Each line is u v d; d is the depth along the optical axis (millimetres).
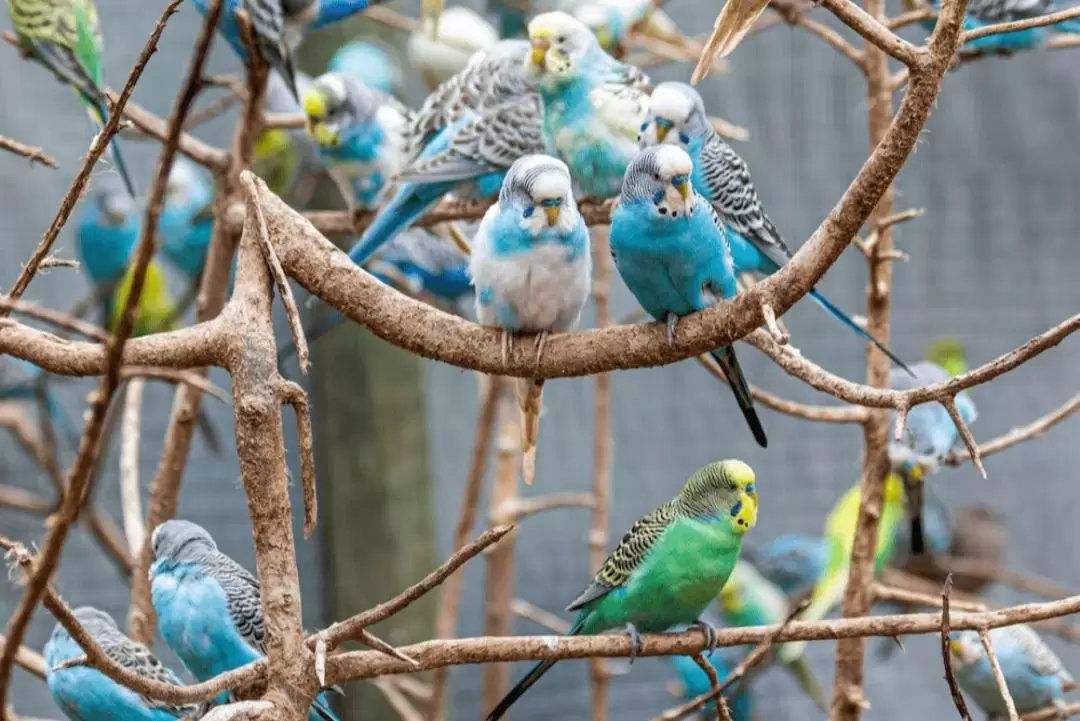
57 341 4184
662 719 5441
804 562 9758
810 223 10445
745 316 4035
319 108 7172
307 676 3721
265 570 3783
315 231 4301
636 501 10531
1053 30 7180
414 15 10242
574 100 6250
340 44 9484
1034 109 11016
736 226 6480
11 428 8758
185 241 9656
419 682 9461
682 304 4883
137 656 5879
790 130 10469
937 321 10781
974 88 10922
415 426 9695
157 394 10438
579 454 10531
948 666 3871
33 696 9781
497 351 4328
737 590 9195
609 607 5695
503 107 6867
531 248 4699
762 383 10648
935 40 3479
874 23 3518
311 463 3855
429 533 9742
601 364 4320
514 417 8680
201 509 10047
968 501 11000
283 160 9172
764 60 10469
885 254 6098
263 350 3930
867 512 6191
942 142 10883
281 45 6289
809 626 4434
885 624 4297
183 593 6016
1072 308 10953
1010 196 10953
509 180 4789
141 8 10016
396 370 9625
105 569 10109
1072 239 10961
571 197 4793
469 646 4160
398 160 7402
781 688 10602
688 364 10672
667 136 6145
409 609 9617
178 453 6789
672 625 5746
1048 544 11039
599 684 7762
